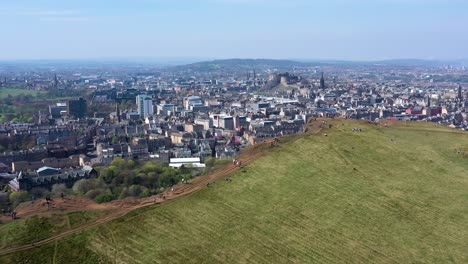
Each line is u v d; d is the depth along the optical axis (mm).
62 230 194250
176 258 182125
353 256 193500
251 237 199625
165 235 195375
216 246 191625
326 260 189250
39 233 191125
